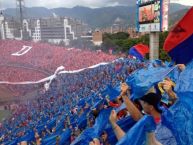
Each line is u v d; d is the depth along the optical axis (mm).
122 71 34750
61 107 34688
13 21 157000
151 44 34469
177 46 4508
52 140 18375
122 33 121000
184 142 3430
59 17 159250
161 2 30516
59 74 64125
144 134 3600
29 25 157250
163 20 30953
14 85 68750
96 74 47188
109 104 6746
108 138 5699
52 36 160000
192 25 4367
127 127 5320
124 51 83250
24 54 79000
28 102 55375
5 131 40281
